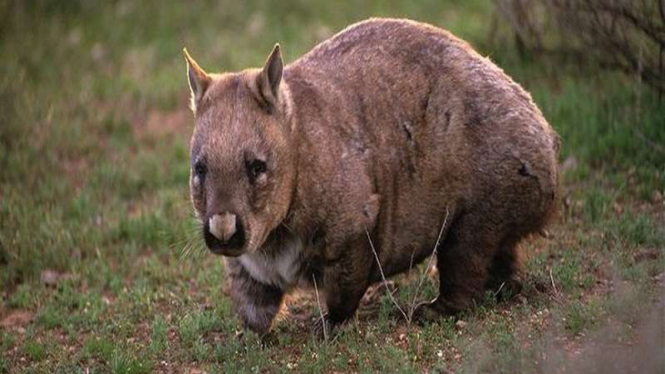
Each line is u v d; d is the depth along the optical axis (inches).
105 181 647.8
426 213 433.7
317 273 419.8
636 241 485.7
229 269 430.3
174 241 568.1
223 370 411.5
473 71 438.3
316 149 403.5
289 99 399.9
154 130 727.1
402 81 430.0
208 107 397.4
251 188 384.5
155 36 888.3
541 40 648.4
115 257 566.9
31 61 817.5
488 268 448.5
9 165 655.8
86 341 463.2
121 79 797.9
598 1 560.1
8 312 517.7
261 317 434.3
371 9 877.8
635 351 358.0
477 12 812.0
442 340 415.2
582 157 584.1
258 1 920.9
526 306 433.1
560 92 642.8
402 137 425.4
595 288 447.5
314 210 404.5
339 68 426.9
